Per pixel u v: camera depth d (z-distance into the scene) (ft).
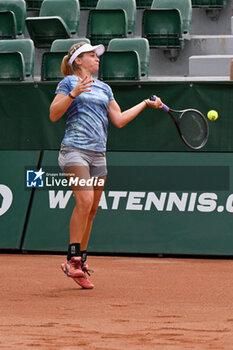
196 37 150.41
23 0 154.40
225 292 64.90
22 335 45.93
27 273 77.71
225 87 92.02
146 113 94.02
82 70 68.80
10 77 132.05
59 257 92.02
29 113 97.14
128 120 69.62
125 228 93.40
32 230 95.81
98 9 147.84
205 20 158.10
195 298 61.52
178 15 146.20
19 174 97.25
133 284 69.82
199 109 92.68
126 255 92.94
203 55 149.69
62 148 67.36
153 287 67.82
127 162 94.27
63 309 55.77
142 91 94.22
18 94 97.35
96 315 53.11
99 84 68.49
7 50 139.44
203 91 92.48
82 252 68.85
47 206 96.12
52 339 44.78
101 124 67.56
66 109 66.08
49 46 152.46
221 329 47.85
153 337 45.32
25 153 97.40
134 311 54.85
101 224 94.07
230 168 91.86
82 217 66.18
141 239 92.73
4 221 96.68
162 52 151.64
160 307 56.80
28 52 138.62
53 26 149.07
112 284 69.72
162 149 93.86
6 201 97.14
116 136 94.84
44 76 133.69
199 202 92.17
